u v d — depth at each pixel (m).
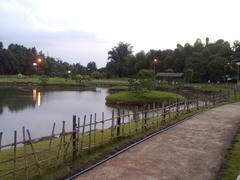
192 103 33.22
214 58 98.50
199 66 99.12
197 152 13.61
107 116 34.09
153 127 19.52
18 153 13.17
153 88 60.47
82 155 12.69
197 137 16.77
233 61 96.31
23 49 144.12
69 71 125.56
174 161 12.18
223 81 95.81
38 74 127.00
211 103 36.47
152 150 13.77
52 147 13.75
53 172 10.64
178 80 95.44
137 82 51.09
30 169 10.91
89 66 163.88
